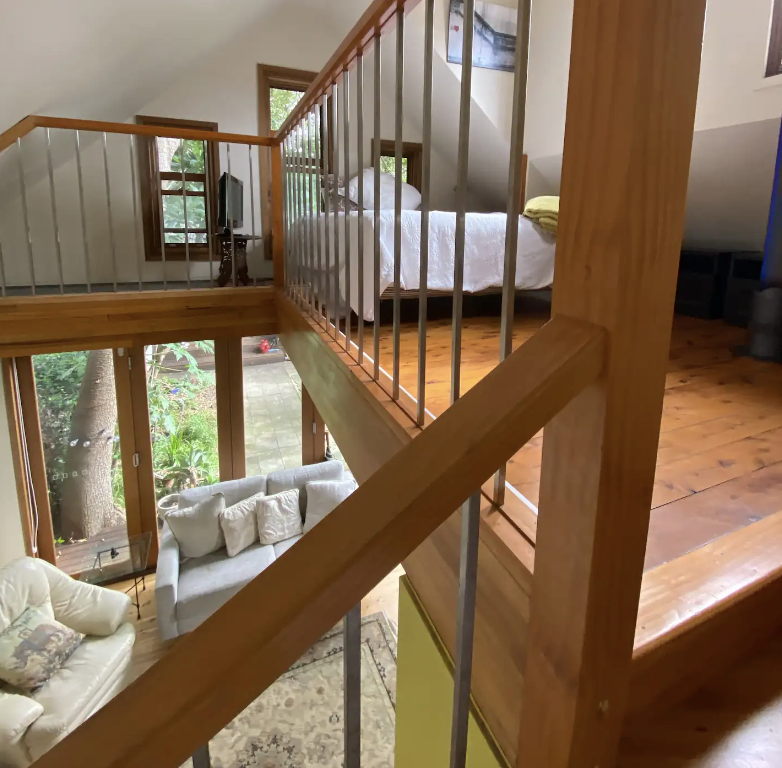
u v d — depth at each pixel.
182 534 3.88
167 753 0.44
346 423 1.66
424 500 0.51
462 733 0.72
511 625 0.76
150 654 3.56
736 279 2.64
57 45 2.66
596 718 0.65
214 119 4.50
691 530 0.92
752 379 1.76
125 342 3.32
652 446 0.59
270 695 3.19
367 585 0.50
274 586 0.48
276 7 4.35
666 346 0.57
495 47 3.78
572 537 0.60
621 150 0.50
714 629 0.78
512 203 0.75
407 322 2.62
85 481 4.01
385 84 4.64
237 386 4.38
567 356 0.54
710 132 2.60
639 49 0.47
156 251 4.55
